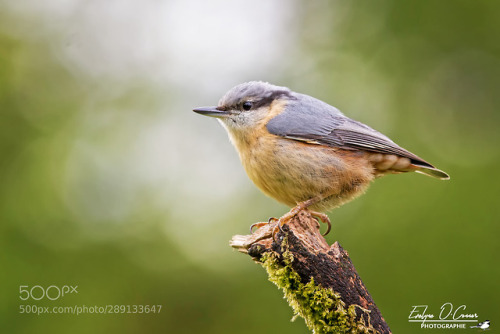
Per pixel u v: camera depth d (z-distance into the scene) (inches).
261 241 245.6
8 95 522.6
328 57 514.0
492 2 500.4
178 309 462.9
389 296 427.5
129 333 453.4
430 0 507.8
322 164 299.6
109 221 486.0
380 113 489.1
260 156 306.7
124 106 527.8
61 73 538.6
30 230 475.2
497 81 490.3
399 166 320.8
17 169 499.2
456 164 462.9
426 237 438.9
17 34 544.1
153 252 477.4
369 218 451.8
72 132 514.9
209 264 478.3
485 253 429.4
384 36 510.3
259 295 462.3
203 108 325.4
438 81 496.1
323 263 229.5
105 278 462.9
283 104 320.5
